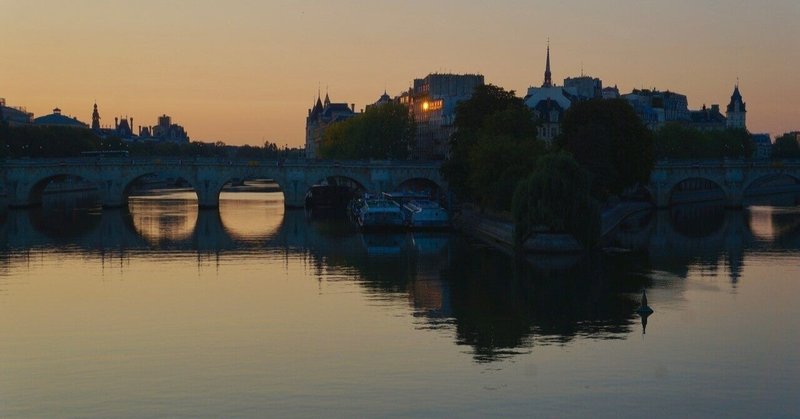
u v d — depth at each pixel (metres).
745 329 91.81
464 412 68.19
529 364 79.94
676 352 83.44
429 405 69.69
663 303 104.25
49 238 172.00
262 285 118.19
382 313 100.25
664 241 160.75
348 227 196.25
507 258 140.00
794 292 110.19
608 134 173.88
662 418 67.12
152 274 127.75
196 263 138.62
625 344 86.38
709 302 104.56
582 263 133.12
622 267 129.25
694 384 74.38
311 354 83.44
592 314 99.00
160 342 88.25
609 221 178.88
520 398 71.12
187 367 79.81
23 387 75.06
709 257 139.38
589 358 81.62
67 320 97.88
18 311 102.56
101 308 103.81
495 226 164.38
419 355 83.00
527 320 96.38
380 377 76.50
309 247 158.75
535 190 138.88
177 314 100.38
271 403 70.50
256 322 96.25
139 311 102.00
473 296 109.12
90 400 71.88
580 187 139.12
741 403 70.19
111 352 84.88
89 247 158.25
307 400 71.06
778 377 76.25
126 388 74.44
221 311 101.81
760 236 169.12
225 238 172.75
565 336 89.50
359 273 127.62
